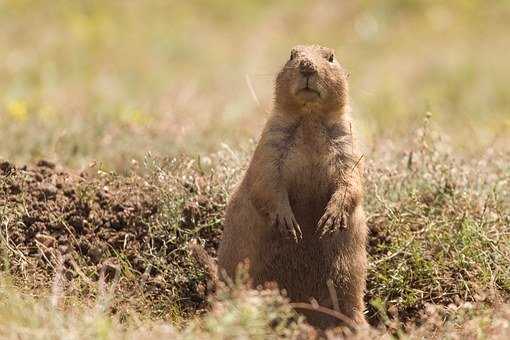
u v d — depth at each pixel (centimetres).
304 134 1040
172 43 2897
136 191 1205
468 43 3047
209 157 1324
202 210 1196
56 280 1021
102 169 1269
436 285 1136
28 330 866
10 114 1658
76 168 1366
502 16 3272
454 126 1906
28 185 1209
